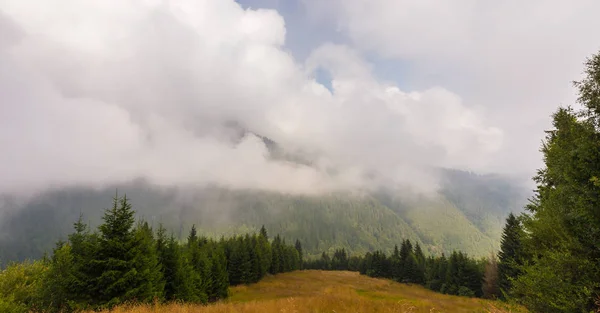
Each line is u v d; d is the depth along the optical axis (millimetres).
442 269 68125
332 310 12297
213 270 36844
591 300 8016
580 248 8586
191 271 28562
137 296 16375
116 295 15758
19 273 19016
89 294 15422
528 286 10492
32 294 16906
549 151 12086
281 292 42156
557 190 10164
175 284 24828
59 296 15508
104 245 16547
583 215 8398
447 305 24984
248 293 42938
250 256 63531
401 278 82438
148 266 18219
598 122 8789
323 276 76938
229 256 59281
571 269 8719
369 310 12719
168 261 25375
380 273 92312
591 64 9078
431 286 69000
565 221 9578
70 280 15352
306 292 40875
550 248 10453
